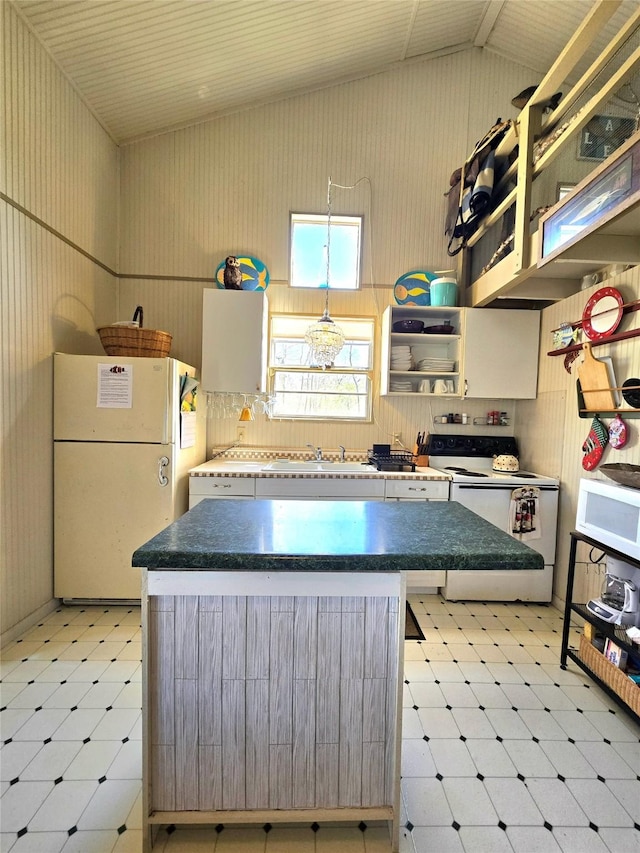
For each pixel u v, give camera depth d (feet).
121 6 7.25
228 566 3.50
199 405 10.37
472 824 4.16
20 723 5.32
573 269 8.33
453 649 7.29
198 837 4.00
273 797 3.95
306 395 11.37
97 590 8.34
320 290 11.14
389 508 5.35
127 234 10.88
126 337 8.64
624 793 4.53
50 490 8.15
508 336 10.12
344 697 3.91
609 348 7.59
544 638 7.71
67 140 8.50
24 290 7.33
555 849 3.94
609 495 6.15
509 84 10.97
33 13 6.97
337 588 3.75
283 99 10.79
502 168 8.87
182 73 9.04
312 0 8.02
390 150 11.02
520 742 5.21
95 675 6.29
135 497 8.33
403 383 10.59
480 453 11.01
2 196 6.76
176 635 3.79
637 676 5.62
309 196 11.02
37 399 7.75
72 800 4.31
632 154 4.85
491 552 3.66
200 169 10.87
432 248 11.21
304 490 9.23
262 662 3.84
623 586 6.25
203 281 11.02
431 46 10.48
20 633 7.38
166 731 3.86
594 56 8.95
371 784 3.98
